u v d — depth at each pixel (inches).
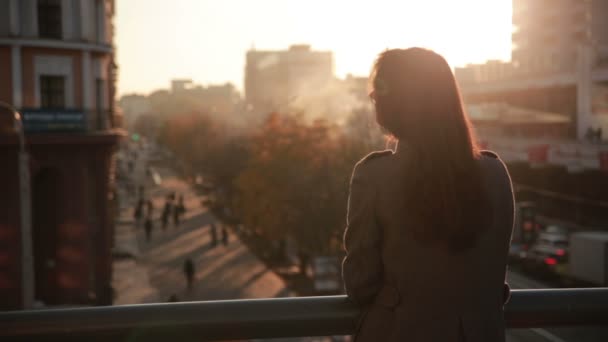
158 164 6756.9
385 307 77.2
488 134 1887.3
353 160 1251.2
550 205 1737.2
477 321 74.8
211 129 4473.4
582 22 2218.3
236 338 84.7
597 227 1583.4
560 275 1024.2
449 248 73.1
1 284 927.0
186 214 2938.0
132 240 2177.7
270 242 2102.6
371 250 77.1
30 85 1013.2
